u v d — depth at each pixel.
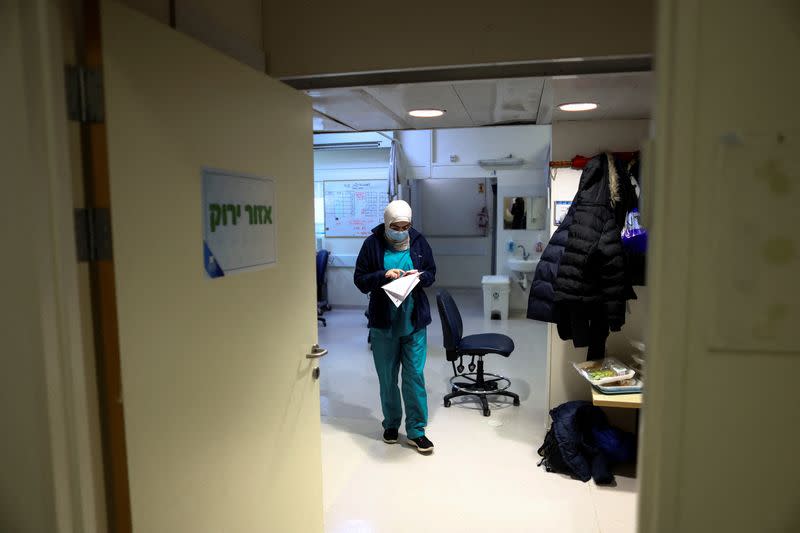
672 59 0.86
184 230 1.30
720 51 0.84
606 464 2.78
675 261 0.88
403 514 2.48
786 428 0.89
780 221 0.86
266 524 1.73
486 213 7.96
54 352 1.03
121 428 1.12
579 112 2.81
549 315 2.96
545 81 2.03
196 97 1.33
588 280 2.73
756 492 0.91
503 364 4.84
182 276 1.29
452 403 3.87
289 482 1.89
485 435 3.32
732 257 0.87
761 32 0.84
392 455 3.07
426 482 2.77
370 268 3.06
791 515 0.91
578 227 2.74
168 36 1.23
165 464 1.25
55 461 1.05
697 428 0.91
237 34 1.75
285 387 1.85
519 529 2.37
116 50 1.07
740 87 0.85
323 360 5.02
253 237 1.61
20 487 1.08
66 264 1.03
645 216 0.93
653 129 0.90
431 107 2.65
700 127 0.86
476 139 7.00
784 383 0.89
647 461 0.94
